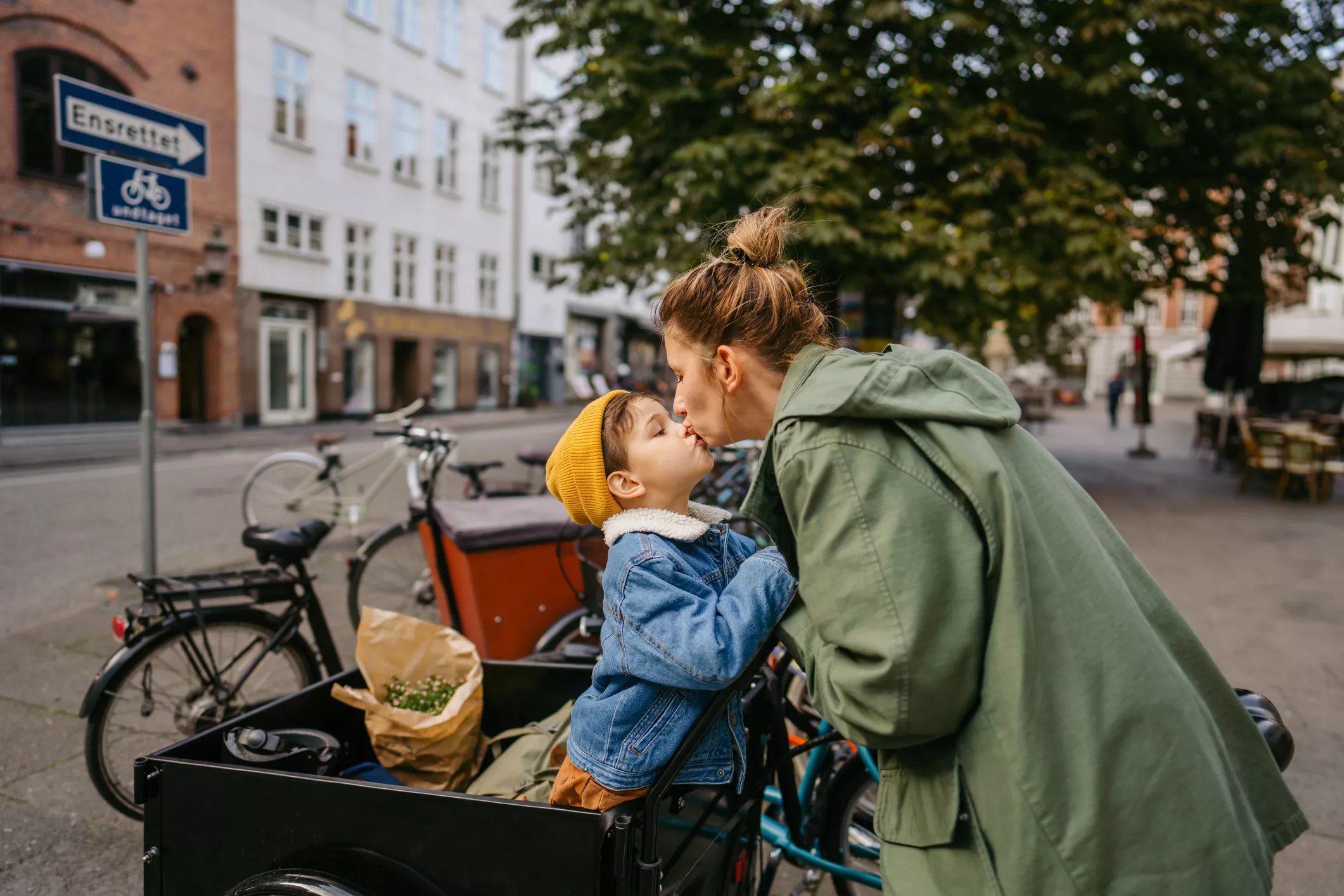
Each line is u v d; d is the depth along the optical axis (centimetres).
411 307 2214
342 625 460
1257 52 852
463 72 2353
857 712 111
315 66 1888
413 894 142
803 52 820
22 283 1397
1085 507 127
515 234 2625
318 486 648
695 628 124
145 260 435
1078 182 727
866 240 701
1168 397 4009
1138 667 108
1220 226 951
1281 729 153
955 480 108
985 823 108
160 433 1558
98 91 402
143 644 265
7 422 1408
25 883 239
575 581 338
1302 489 1022
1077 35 769
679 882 147
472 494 510
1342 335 1227
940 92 727
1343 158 812
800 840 207
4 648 422
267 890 142
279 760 169
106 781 261
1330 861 258
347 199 1998
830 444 110
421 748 200
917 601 105
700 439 139
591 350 3167
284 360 1895
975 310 785
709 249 141
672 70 777
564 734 191
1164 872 103
